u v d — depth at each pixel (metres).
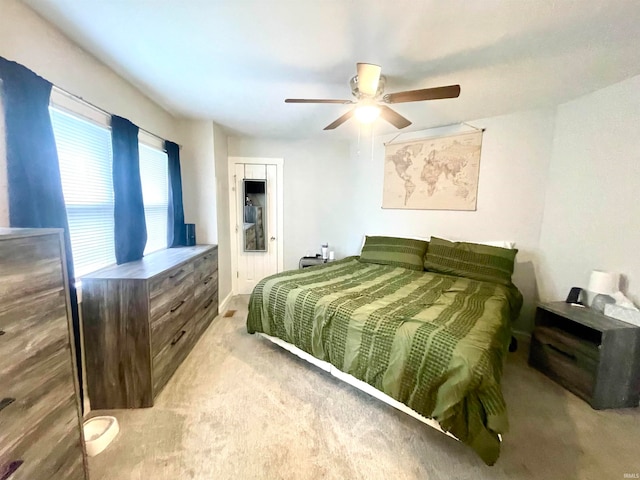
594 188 2.35
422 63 1.91
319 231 4.44
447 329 1.62
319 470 1.43
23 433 0.99
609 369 1.88
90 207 1.99
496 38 1.62
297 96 2.54
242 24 1.52
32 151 1.41
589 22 1.47
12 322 0.94
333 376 2.25
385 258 3.40
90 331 1.78
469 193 3.23
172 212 3.13
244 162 4.13
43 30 1.52
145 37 1.66
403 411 1.75
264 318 2.53
